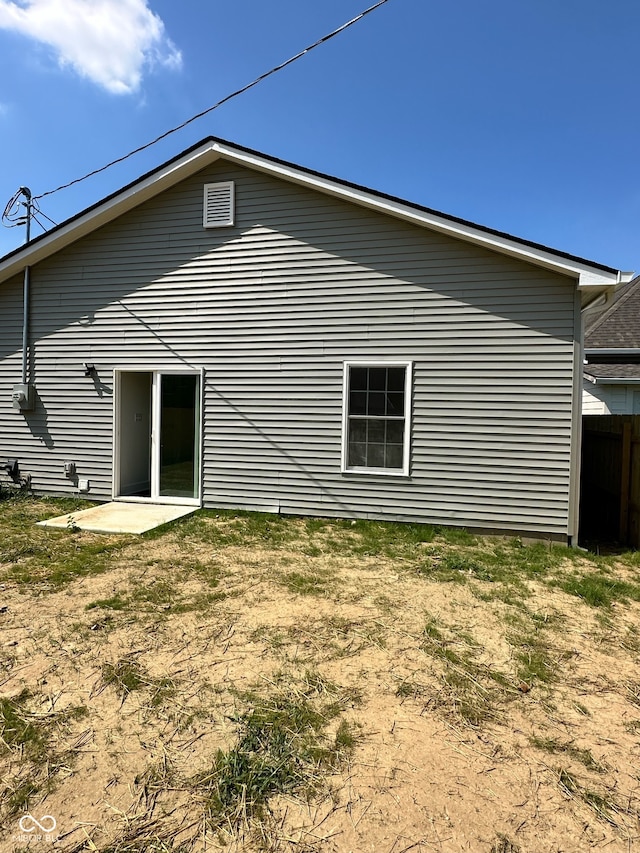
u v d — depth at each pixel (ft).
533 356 18.75
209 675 8.98
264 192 21.80
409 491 20.31
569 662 9.78
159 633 10.64
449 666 9.47
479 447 19.44
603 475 21.83
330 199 20.92
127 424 25.17
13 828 5.63
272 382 21.91
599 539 20.12
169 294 23.25
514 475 19.07
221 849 5.40
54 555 16.02
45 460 25.41
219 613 11.70
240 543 17.66
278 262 21.68
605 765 6.87
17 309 25.62
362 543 17.81
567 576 14.90
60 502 24.25
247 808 5.95
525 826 5.76
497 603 12.69
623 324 35.22
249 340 22.18
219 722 7.61
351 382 21.07
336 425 21.11
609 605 12.72
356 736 7.34
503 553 17.08
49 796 6.11
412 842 5.50
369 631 10.87
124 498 24.18
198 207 22.70
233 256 22.30
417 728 7.59
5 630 10.69
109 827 5.66
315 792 6.24
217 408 22.74
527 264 18.69
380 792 6.25
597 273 17.12
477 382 19.38
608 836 5.66
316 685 8.71
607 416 21.59
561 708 8.23
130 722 7.60
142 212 23.47
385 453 20.68
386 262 20.30
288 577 14.20
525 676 9.18
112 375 24.22
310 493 21.53
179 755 6.87
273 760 6.78
